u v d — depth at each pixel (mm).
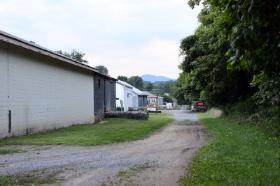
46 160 11000
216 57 27969
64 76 25188
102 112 35281
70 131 20953
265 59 5449
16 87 18453
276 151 11672
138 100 84062
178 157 11688
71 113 26469
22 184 7926
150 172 9266
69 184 7992
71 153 12484
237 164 9688
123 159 11266
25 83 19406
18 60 18656
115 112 36688
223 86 31391
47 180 8336
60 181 8258
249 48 5250
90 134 18828
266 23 5035
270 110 19359
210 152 12008
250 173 8539
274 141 13859
